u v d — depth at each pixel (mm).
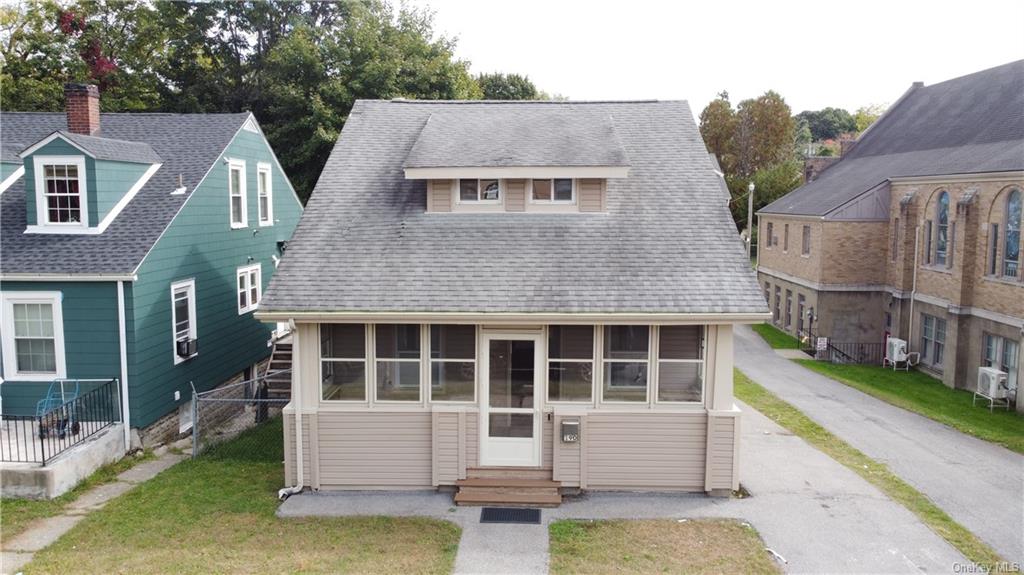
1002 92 28969
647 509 11727
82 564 9812
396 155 15227
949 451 15461
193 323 17000
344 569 9688
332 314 11789
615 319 11727
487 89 56188
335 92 31578
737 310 11719
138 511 11664
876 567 9781
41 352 14648
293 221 24078
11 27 33500
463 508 11812
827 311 30344
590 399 12414
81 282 14336
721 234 13273
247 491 12617
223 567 9719
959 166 25484
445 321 11891
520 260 12727
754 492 12414
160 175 17328
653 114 16453
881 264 30016
